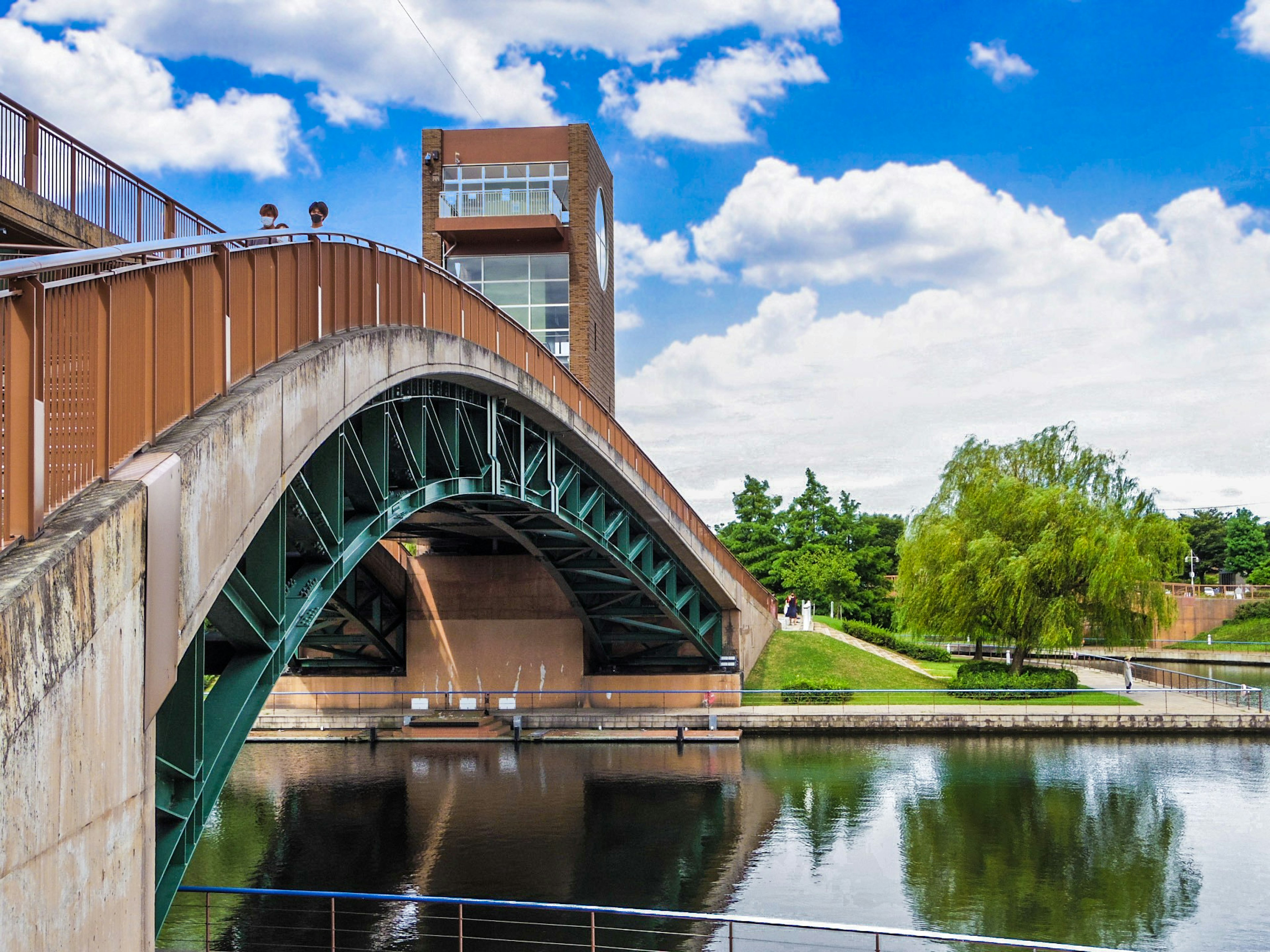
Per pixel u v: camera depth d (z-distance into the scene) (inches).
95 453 350.9
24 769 257.4
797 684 1968.5
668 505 1636.3
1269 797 1284.4
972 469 2145.7
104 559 311.1
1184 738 1689.2
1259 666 3107.8
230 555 456.1
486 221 1987.0
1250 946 810.8
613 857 1055.6
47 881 270.8
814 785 1369.3
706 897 935.7
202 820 516.7
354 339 678.5
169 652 372.2
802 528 3238.2
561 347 2028.8
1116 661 2556.6
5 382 292.7
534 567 1923.0
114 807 316.8
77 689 290.0
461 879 991.6
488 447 1092.5
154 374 405.1
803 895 937.5
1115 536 1934.1
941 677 2100.1
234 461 463.5
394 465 945.5
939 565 2097.7
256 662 584.7
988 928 854.5
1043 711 1755.7
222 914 908.6
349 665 1975.9
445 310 928.3
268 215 591.2
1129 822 1169.4
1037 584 2011.6
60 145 614.9
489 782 1423.5
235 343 516.1
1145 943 818.8
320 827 1189.7
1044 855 1048.2
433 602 1939.0
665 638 1937.7
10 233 587.5
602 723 1796.3
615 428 1444.4
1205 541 4781.0
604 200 2293.3
